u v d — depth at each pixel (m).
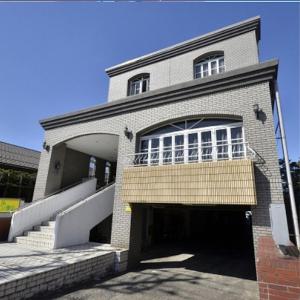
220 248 13.14
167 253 11.12
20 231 9.04
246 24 10.19
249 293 5.89
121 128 9.63
